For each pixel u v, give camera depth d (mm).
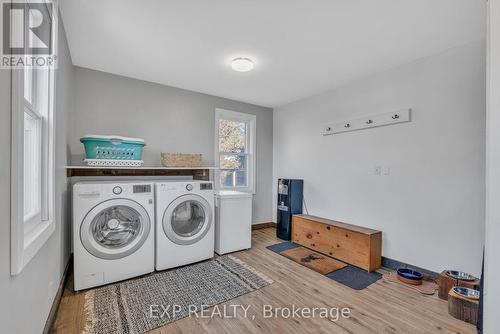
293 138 4254
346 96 3361
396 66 2771
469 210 2223
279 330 1706
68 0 1701
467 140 2240
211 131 3934
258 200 4527
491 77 1022
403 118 2660
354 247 2840
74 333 1633
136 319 1794
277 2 1732
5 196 911
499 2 1013
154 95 3396
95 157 2588
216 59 2656
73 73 2799
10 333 967
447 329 1722
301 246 3533
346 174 3322
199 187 2875
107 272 2262
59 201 1941
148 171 3311
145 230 2473
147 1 1723
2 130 883
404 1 1706
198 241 2852
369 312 1926
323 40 2242
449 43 2268
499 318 990
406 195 2666
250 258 3039
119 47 2402
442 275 2146
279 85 3434
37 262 1340
